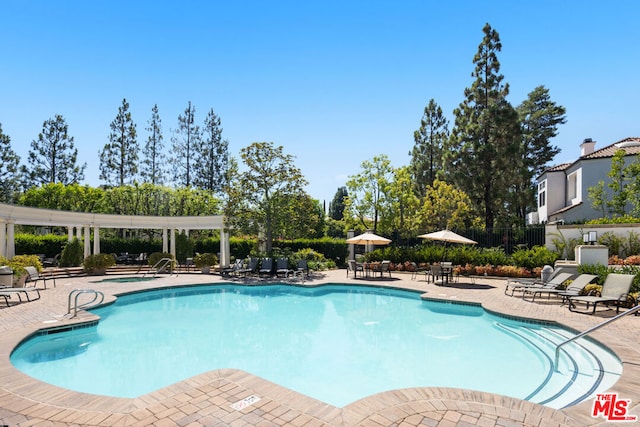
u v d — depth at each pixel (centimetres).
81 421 429
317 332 1009
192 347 876
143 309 1301
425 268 2092
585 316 991
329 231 4584
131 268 2202
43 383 540
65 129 3925
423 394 504
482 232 2273
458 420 429
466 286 1600
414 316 1188
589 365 705
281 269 1919
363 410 457
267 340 935
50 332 874
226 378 555
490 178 2497
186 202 3262
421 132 3638
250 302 1427
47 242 2406
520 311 1070
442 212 2705
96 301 1223
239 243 2728
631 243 1625
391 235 2498
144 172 3919
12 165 3828
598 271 1209
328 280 1802
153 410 455
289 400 484
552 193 2945
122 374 704
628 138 2684
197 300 1466
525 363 761
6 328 858
